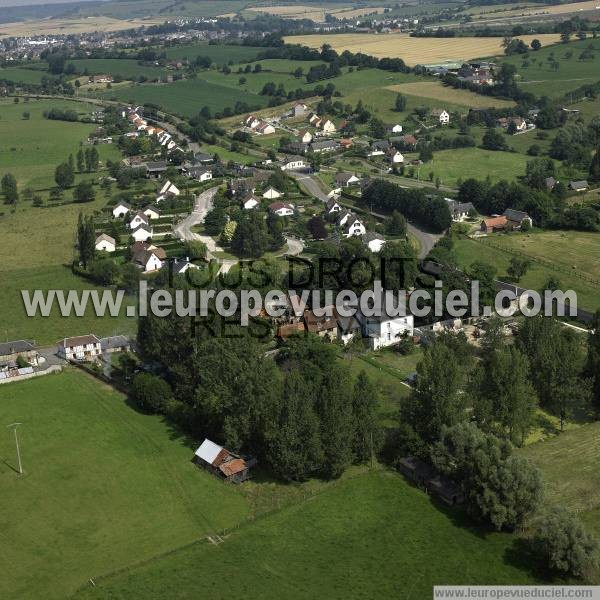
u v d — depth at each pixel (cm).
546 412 12281
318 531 9356
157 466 10844
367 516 9619
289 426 10125
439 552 8919
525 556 8825
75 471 10750
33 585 8538
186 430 11831
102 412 12425
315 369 12662
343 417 10325
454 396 10662
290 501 9975
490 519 9194
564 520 8681
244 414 10794
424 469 10350
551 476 10294
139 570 8725
